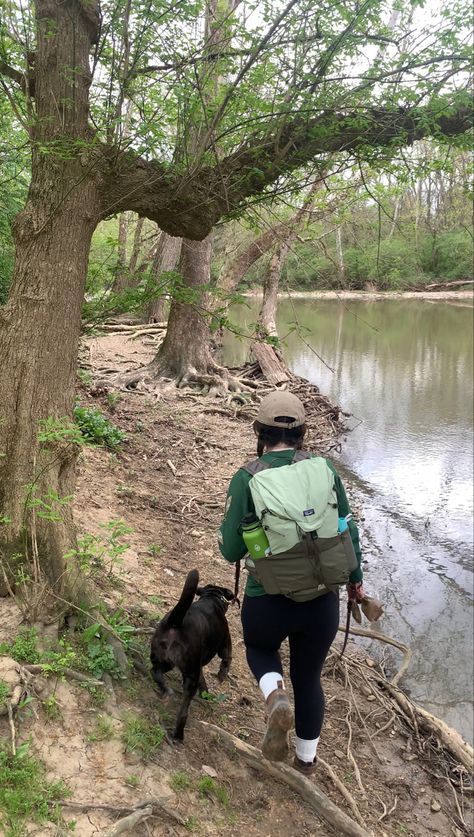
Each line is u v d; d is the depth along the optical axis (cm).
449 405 1441
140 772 288
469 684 505
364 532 788
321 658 312
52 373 361
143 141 360
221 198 395
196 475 851
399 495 914
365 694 457
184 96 363
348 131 386
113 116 358
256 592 302
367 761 389
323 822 313
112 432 847
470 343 2386
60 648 325
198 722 337
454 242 3969
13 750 265
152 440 934
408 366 1930
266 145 386
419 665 528
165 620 318
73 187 345
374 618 329
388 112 375
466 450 1123
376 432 1227
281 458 300
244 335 486
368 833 310
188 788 294
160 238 1691
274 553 280
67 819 253
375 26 362
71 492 376
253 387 1420
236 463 938
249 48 362
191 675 315
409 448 1132
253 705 392
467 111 385
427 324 3006
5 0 344
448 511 862
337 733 406
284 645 496
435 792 380
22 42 367
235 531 294
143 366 1327
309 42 358
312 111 359
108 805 263
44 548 351
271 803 311
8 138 454
